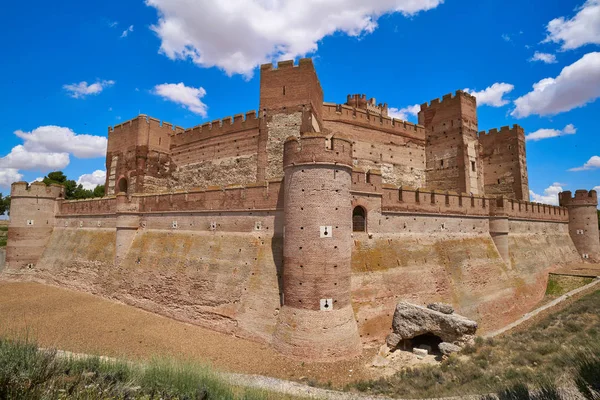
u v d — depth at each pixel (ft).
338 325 67.82
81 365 38.14
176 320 87.97
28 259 141.49
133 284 102.27
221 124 131.95
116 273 109.50
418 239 95.81
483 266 105.91
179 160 146.30
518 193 156.56
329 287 69.10
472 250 106.83
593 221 166.61
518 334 75.15
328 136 74.38
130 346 70.03
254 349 69.97
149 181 142.51
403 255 89.97
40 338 72.18
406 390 51.42
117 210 115.24
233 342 73.77
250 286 79.61
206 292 85.61
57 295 112.68
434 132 151.74
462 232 108.47
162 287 94.89
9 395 27.45
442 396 46.70
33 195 145.07
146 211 114.42
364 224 86.48
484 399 39.52
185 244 98.58
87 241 129.59
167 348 69.67
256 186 88.17
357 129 133.18
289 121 111.75
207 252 92.43
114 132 156.56
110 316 89.97
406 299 84.02
